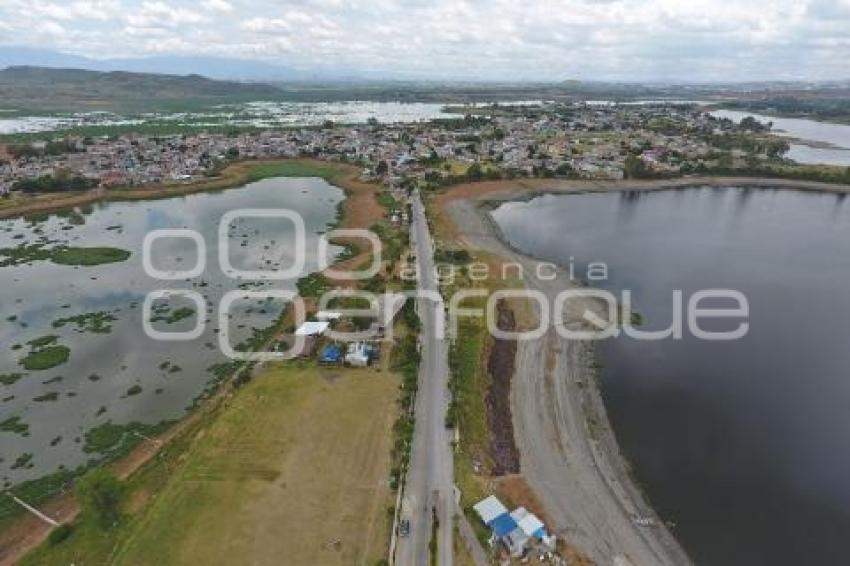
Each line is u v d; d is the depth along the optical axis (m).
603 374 86.50
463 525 56.56
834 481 66.50
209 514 57.53
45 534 57.88
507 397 79.56
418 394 76.69
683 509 61.75
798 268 132.75
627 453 70.00
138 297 113.38
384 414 72.56
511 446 69.56
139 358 91.00
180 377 85.69
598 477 65.56
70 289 117.25
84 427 74.44
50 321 103.50
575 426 74.38
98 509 55.56
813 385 84.94
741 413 78.06
